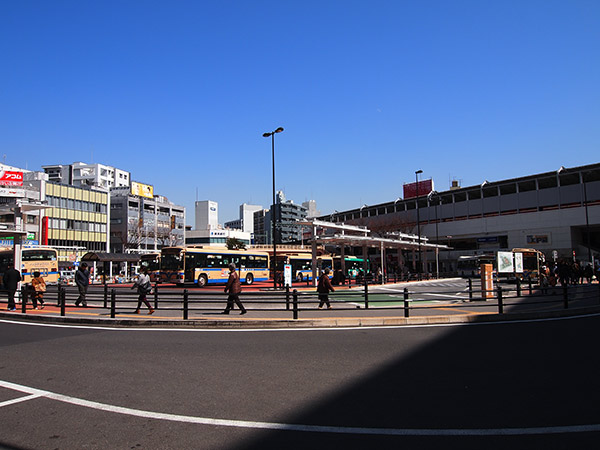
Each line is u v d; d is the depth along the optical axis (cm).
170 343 997
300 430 470
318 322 1297
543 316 1481
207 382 659
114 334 1145
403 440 440
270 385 643
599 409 523
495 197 7106
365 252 3753
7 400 579
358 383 651
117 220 8544
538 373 695
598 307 1656
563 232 6306
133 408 544
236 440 443
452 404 551
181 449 423
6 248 3186
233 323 1298
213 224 13250
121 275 5038
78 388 632
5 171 5631
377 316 1458
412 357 830
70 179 9044
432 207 7931
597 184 6056
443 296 2492
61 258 6266
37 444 438
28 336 1115
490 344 960
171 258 3134
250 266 3591
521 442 433
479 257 5059
